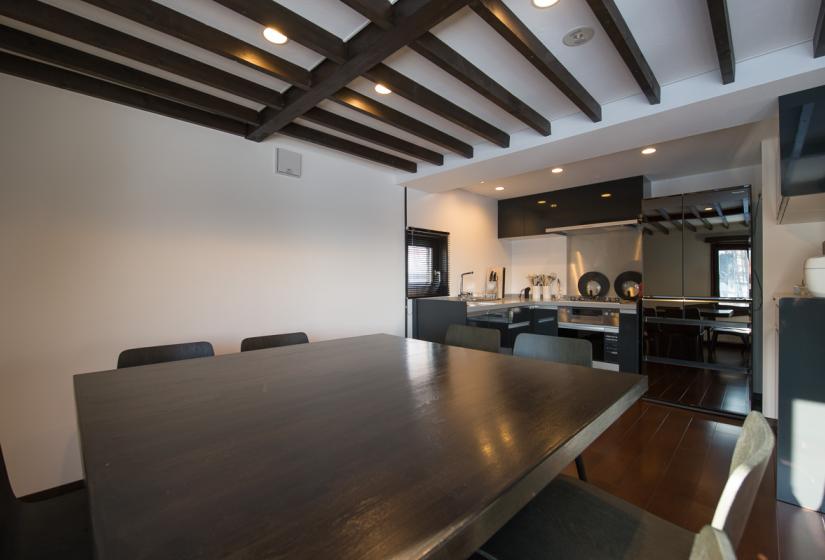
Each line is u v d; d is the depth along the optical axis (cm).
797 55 176
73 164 208
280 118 237
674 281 337
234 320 271
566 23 161
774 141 275
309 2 151
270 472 76
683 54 184
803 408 187
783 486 192
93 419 105
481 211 502
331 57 172
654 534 94
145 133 233
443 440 90
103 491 69
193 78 191
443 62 178
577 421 101
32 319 196
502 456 81
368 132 277
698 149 320
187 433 95
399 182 382
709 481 211
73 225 208
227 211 268
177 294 245
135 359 184
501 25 150
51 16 153
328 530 58
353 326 348
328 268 329
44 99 200
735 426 285
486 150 304
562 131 257
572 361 187
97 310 215
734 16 158
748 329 303
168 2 150
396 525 59
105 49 167
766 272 277
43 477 199
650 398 343
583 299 473
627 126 236
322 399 121
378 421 102
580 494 109
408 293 404
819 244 259
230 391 130
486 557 87
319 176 323
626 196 406
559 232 472
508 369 159
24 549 97
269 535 57
